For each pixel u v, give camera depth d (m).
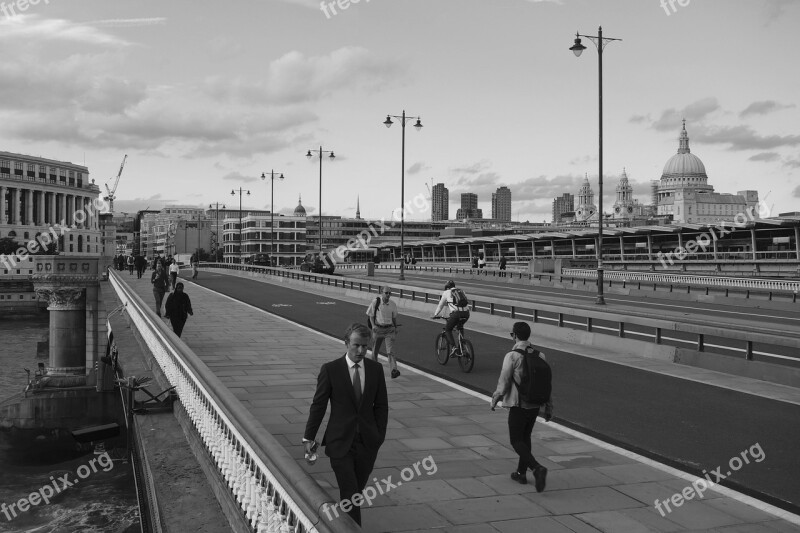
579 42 32.19
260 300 36.06
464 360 15.30
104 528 21.55
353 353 5.93
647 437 9.80
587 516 6.79
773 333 21.62
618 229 71.19
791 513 6.95
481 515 6.78
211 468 7.19
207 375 7.59
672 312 30.80
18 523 22.27
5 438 37.28
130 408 10.82
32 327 94.75
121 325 22.16
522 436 7.75
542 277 52.66
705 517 6.82
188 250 157.88
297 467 4.42
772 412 11.38
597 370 15.54
